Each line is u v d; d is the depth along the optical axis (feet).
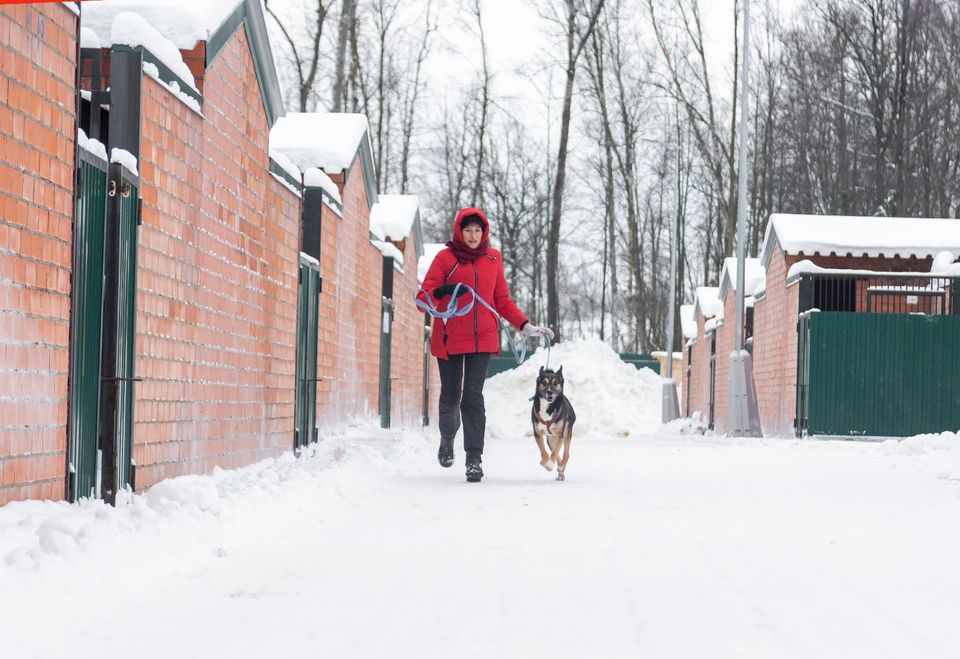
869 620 16.15
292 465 36.76
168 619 16.22
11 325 19.84
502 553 22.39
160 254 28.40
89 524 18.69
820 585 18.89
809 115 171.12
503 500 32.68
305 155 65.67
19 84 20.06
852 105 166.81
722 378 139.44
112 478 24.81
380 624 15.93
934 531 25.82
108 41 31.07
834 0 163.53
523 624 15.93
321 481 33.53
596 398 155.84
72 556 17.20
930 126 158.71
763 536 24.90
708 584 18.99
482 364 39.96
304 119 70.64
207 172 32.58
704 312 161.79
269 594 18.12
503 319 41.57
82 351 23.62
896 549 22.97
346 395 68.08
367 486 36.37
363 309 74.38
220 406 34.55
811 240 94.99
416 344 107.14
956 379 86.48
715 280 245.04
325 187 58.85
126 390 25.82
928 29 156.25
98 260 24.40
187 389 30.96
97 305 24.44
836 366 86.99
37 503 20.49
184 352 30.66
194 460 31.76
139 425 26.91
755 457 57.26
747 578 19.57
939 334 86.58
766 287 108.88
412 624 15.93
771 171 180.75
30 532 18.02
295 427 46.32
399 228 96.58
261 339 39.93
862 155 167.63
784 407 98.43
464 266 40.27
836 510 30.27
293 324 45.32
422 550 22.77
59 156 21.79
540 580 19.36
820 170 174.29
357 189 71.05
